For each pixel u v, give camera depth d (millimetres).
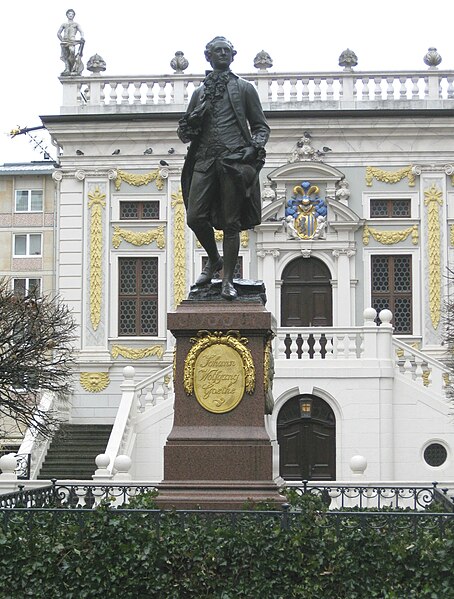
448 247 35250
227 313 13188
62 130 35875
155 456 28328
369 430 28297
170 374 29328
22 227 43219
